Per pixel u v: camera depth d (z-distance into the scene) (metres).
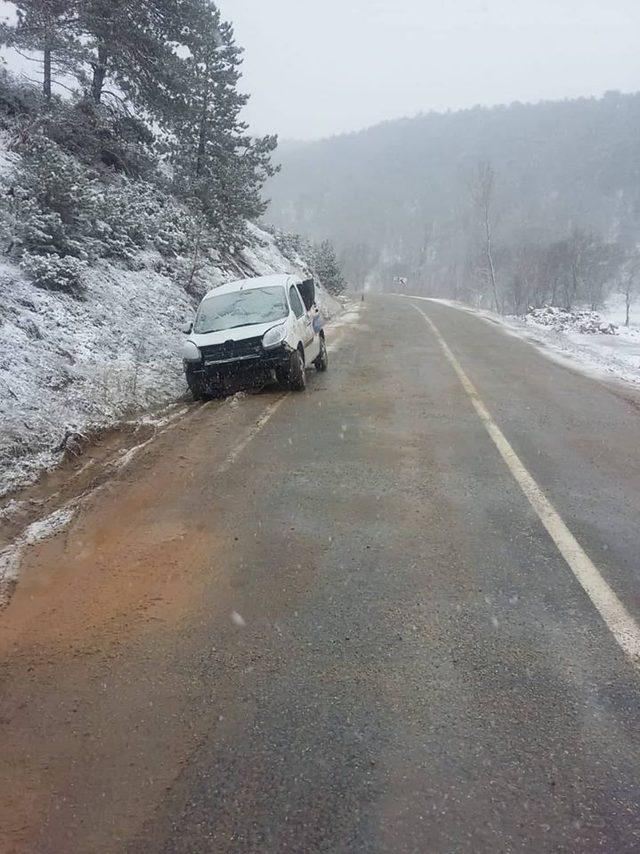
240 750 2.67
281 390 10.25
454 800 2.39
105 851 2.24
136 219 15.91
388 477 6.02
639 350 16.88
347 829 2.28
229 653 3.34
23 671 3.26
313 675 3.14
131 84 19.78
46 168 12.31
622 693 2.98
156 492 5.74
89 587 4.08
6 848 2.26
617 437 7.50
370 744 2.68
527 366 12.95
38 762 2.66
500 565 4.25
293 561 4.35
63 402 7.94
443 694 2.98
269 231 36.06
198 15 20.11
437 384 10.68
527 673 3.13
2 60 17.27
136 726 2.84
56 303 10.59
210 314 10.59
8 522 5.23
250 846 2.23
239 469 6.32
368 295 57.00
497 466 6.33
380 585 4.00
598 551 4.46
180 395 10.23
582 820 2.30
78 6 17.30
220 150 21.89
